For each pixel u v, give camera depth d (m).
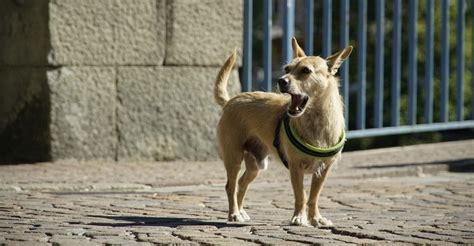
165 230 8.23
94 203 10.01
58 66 13.38
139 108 13.99
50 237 7.81
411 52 16.27
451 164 13.98
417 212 9.57
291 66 8.71
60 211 9.38
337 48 22.02
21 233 8.00
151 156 14.09
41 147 13.47
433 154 15.57
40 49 13.33
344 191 11.30
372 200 10.52
